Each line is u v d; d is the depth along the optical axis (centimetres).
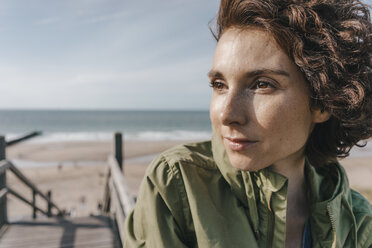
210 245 48
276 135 43
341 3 48
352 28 45
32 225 396
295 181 62
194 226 51
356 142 58
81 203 1390
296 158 59
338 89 44
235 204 54
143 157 2472
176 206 52
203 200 51
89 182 1766
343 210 67
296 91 44
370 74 48
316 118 49
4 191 371
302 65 42
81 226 395
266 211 54
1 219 383
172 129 5988
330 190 69
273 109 42
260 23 42
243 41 44
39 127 6850
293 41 41
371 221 70
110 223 405
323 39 44
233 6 44
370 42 47
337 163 71
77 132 5519
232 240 49
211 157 59
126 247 59
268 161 45
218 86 48
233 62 44
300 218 63
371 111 51
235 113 43
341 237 63
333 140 60
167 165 55
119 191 228
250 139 44
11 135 5331
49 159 2484
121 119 9594
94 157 2536
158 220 52
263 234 54
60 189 1620
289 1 43
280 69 42
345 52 44
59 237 359
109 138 4250
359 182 1520
